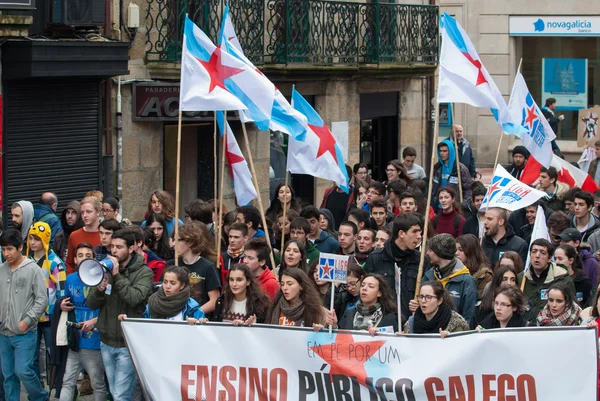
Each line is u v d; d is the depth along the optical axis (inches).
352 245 556.4
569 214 650.8
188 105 514.9
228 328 426.6
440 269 472.7
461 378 408.2
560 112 1578.5
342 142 1059.9
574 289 478.3
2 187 740.0
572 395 400.8
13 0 709.3
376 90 1109.7
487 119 1557.6
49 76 749.9
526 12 1553.9
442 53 534.3
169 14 855.1
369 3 1058.7
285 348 423.2
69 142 788.0
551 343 401.7
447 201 643.5
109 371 475.2
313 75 1002.1
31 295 499.8
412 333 422.9
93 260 449.1
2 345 505.7
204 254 521.3
